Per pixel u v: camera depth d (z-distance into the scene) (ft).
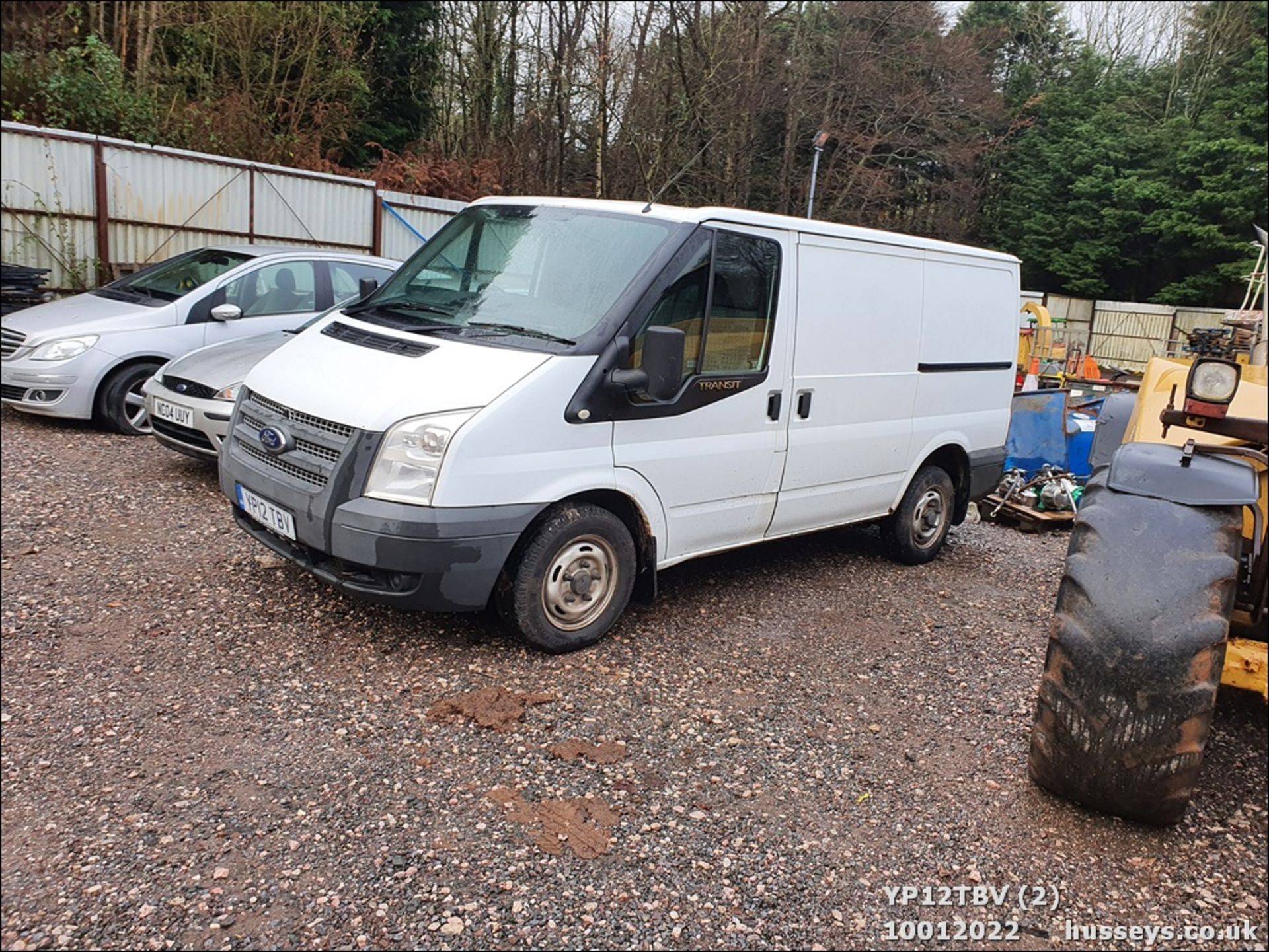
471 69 82.02
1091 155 107.55
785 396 17.03
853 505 19.30
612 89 77.61
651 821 10.59
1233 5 115.85
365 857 9.59
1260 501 10.93
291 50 64.90
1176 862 10.46
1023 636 17.40
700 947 8.73
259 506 14.49
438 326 15.23
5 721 11.61
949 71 94.27
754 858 10.11
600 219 16.03
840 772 12.00
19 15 55.62
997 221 112.37
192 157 45.19
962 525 27.14
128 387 26.30
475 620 15.56
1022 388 48.67
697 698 13.67
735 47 78.43
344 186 52.26
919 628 17.43
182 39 61.52
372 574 13.51
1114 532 10.15
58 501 20.17
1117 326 99.35
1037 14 119.24
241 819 10.07
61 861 9.23
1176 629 9.50
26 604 14.97
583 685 13.71
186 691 12.66
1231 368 10.19
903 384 19.60
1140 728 9.73
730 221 15.87
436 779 11.04
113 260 43.16
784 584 19.33
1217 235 99.81
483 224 17.28
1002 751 12.81
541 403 13.57
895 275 19.12
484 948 8.48
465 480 13.01
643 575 15.88
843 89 88.99
